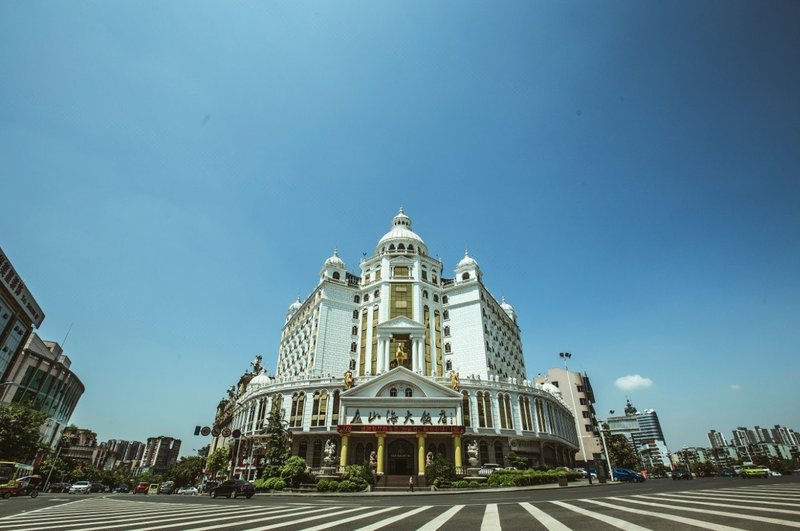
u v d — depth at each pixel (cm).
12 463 4222
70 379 9275
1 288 5581
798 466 12962
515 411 5709
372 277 7675
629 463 8050
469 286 7256
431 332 6969
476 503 2152
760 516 1203
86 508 2234
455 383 5472
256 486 4231
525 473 4406
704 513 1316
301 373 7119
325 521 1444
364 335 7025
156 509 2097
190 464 10994
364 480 4147
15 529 1316
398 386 5378
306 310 7881
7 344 6081
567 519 1330
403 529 1218
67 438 9019
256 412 6006
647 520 1221
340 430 4978
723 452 18650
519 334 9150
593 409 10919
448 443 5094
